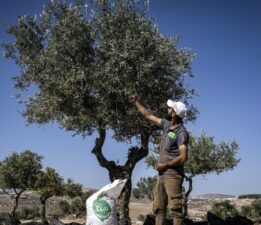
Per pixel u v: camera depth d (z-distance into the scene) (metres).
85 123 16.38
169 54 16.31
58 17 16.97
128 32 15.74
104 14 16.47
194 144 33.22
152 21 16.53
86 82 15.90
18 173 43.72
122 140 17.55
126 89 15.25
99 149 17.50
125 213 17.05
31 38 17.16
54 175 45.50
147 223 15.94
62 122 16.44
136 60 15.55
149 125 16.56
